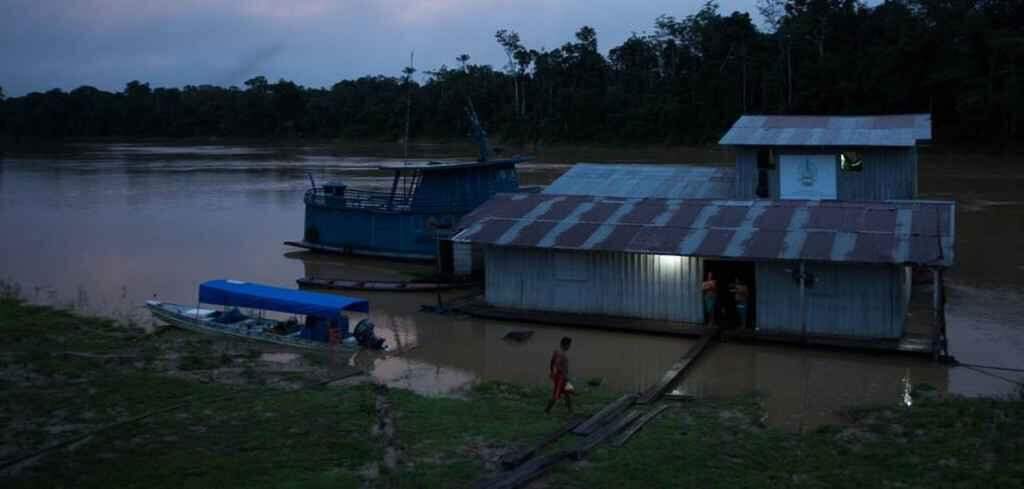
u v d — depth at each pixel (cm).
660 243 2447
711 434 1605
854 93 8519
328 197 4000
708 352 2259
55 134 16812
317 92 16462
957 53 7875
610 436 1588
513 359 2261
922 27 8094
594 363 2197
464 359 2273
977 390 1908
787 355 2214
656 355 2245
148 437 1590
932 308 2633
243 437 1588
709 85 10244
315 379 2055
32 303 2964
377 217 3803
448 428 1639
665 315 2491
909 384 1961
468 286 3175
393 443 1555
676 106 10375
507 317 2622
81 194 6538
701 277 2428
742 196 3080
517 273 2689
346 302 2366
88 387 1928
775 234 2383
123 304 2973
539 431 1609
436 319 2697
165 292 3169
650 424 1680
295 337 2377
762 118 3247
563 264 2609
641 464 1422
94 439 1578
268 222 4988
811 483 1339
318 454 1494
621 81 12106
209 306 2934
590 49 12481
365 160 9950
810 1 9656
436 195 3691
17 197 6381
